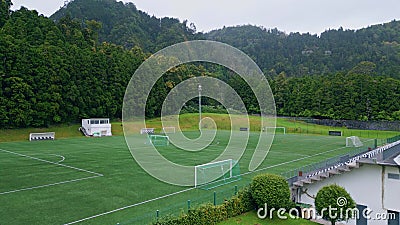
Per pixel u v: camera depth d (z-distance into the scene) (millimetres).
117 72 59406
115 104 58281
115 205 13148
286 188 12672
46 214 12047
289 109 77250
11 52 46688
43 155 26828
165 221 10109
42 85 49031
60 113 50781
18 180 17516
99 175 18844
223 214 11883
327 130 56094
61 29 73812
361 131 53750
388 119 62688
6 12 61344
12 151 29438
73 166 21672
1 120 43875
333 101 69312
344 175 15688
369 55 110062
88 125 47531
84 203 13406
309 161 24688
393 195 14406
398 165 14023
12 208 12734
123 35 96312
